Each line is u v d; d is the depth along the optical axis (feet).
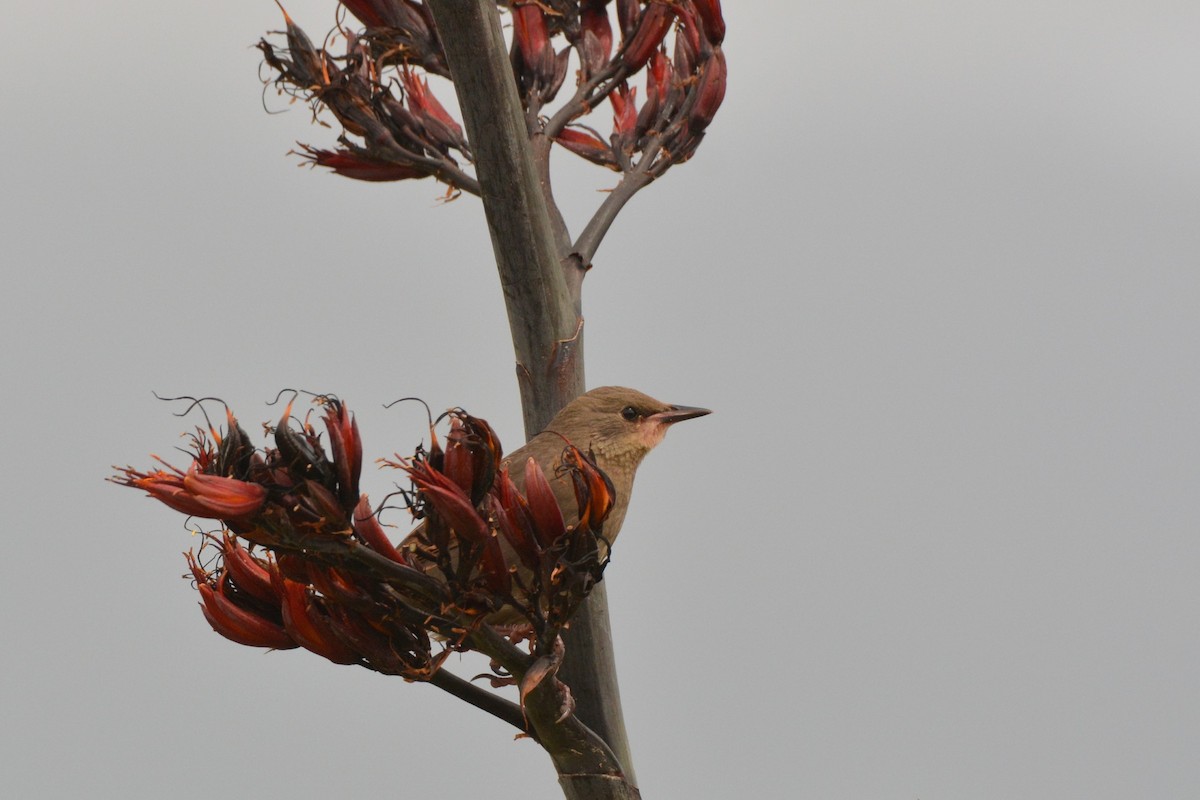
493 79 28.78
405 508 23.03
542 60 34.24
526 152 29.71
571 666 29.78
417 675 24.88
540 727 25.93
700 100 33.58
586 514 22.91
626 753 29.91
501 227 30.12
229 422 22.20
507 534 23.13
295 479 22.09
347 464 22.21
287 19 32.55
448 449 22.76
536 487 23.06
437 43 33.14
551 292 30.83
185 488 21.35
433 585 23.16
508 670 24.61
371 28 33.14
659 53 34.81
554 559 23.13
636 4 34.01
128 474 21.48
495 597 23.48
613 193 32.94
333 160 33.71
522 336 31.27
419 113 33.40
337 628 24.59
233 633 25.91
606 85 34.01
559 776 26.84
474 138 29.43
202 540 26.45
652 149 33.53
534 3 34.47
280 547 22.53
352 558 22.66
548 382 31.24
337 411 22.38
